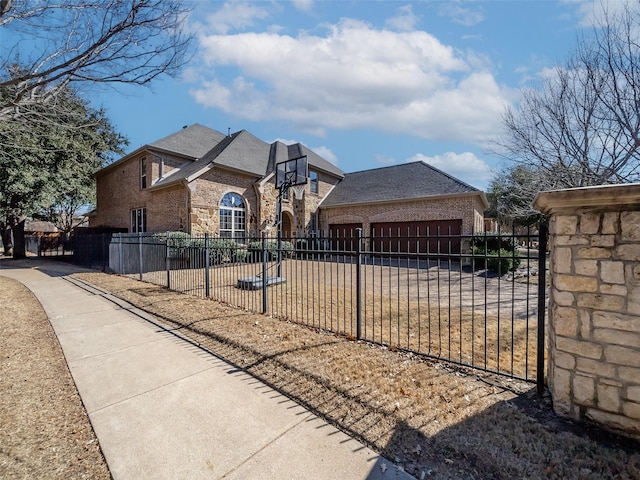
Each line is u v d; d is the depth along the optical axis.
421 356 3.96
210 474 2.14
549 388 2.92
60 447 2.43
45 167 17.23
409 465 2.15
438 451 2.27
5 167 15.31
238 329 5.09
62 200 20.25
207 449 2.38
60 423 2.73
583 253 2.50
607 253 2.40
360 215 19.11
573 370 2.55
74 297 8.02
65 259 19.44
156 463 2.25
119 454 2.34
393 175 20.23
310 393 3.12
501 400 2.91
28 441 2.49
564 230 2.59
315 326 5.25
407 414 2.71
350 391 3.10
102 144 21.02
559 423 2.54
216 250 11.85
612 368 2.38
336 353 4.05
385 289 8.96
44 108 6.00
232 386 3.33
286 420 2.72
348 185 22.00
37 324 5.63
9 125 6.88
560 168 8.05
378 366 3.65
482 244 13.70
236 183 16.78
